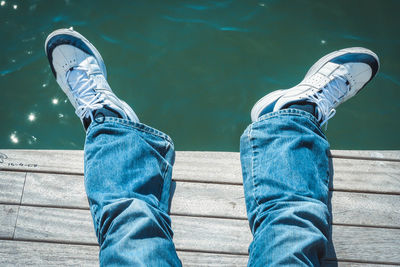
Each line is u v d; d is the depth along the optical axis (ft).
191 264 5.07
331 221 5.36
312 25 7.78
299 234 4.32
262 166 4.94
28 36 7.43
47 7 7.62
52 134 7.06
